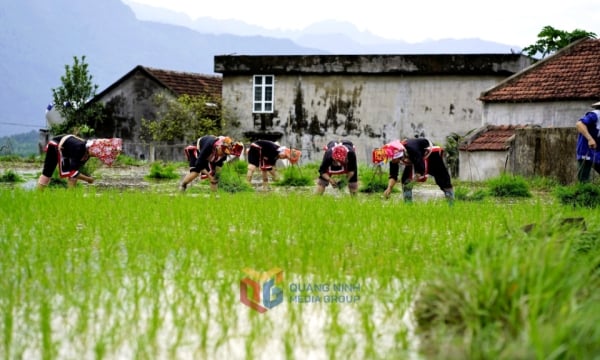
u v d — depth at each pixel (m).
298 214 12.27
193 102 36.19
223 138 17.28
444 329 6.01
